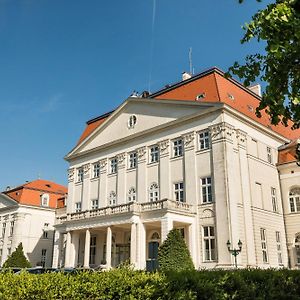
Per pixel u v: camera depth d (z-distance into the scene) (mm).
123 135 42781
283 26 7520
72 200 47656
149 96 43594
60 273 9438
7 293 8648
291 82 8477
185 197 34531
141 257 32062
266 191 36156
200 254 31984
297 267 35094
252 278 10391
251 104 39500
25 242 60656
